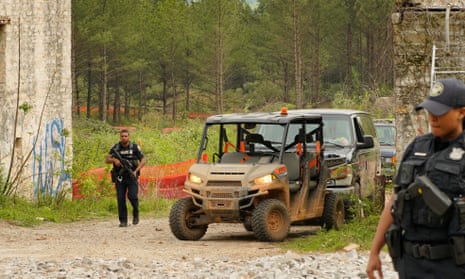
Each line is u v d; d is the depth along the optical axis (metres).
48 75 24.58
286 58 94.31
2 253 15.27
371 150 21.69
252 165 16.88
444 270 6.32
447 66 16.77
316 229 19.31
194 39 87.81
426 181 6.29
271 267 12.80
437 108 6.34
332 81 107.88
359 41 96.06
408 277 6.51
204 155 21.09
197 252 15.27
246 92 114.69
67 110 25.12
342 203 18.34
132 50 84.94
